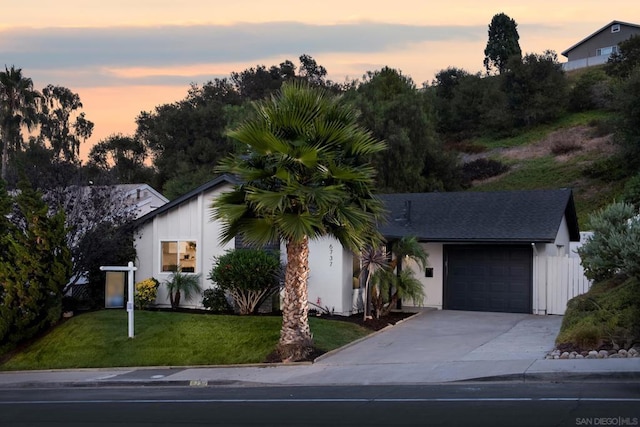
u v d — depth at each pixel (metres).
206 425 10.89
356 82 59.19
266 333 19.45
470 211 25.23
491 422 9.91
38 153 65.06
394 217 25.98
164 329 20.70
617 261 17.48
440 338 19.09
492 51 95.56
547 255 23.97
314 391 13.94
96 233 24.38
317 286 23.03
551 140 64.12
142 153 78.25
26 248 21.81
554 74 69.12
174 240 25.23
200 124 59.88
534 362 14.88
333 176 16.88
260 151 16.83
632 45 70.19
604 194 50.59
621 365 13.85
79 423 11.64
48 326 22.72
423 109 51.69
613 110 64.44
